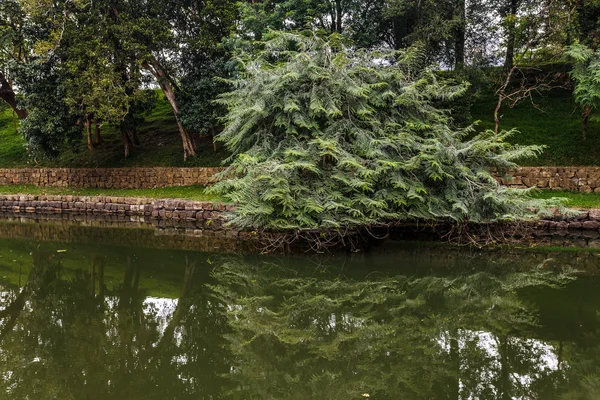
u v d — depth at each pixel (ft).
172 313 20.29
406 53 32.99
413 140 28.35
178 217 44.32
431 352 15.70
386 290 22.58
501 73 52.85
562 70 53.93
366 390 13.15
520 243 31.12
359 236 30.07
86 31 45.60
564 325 17.37
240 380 13.85
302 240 30.55
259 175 26.43
